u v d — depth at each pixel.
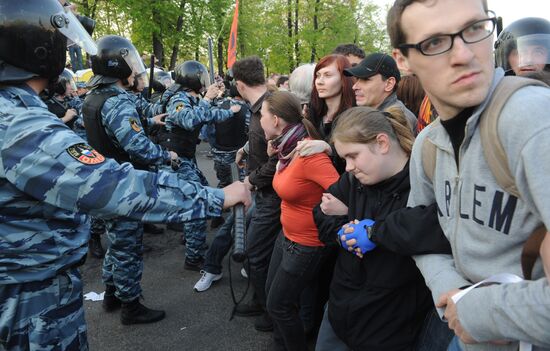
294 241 1.88
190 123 3.47
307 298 2.38
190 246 3.49
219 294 3.09
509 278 0.83
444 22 0.80
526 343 0.82
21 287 1.23
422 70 0.86
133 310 2.69
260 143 2.59
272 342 2.49
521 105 0.75
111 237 2.58
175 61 15.98
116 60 2.62
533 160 0.71
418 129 2.13
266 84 2.79
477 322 0.82
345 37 17.73
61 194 1.09
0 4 1.14
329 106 2.33
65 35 1.31
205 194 1.27
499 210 0.84
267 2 18.36
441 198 1.05
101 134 2.63
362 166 1.35
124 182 1.12
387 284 1.38
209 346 2.47
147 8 13.37
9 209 1.14
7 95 1.16
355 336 1.49
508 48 2.16
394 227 1.22
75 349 1.36
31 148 1.07
